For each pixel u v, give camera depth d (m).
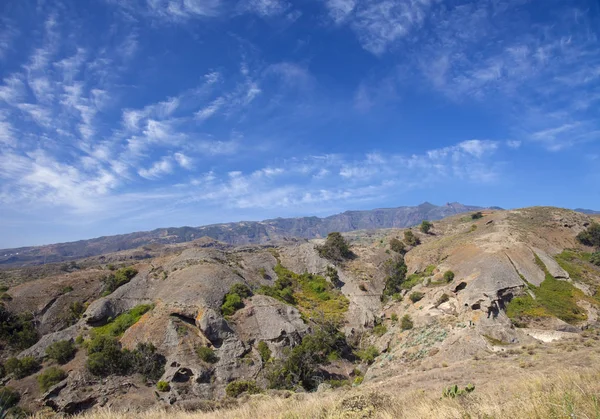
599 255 66.75
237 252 92.94
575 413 7.88
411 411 12.04
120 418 16.50
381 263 86.31
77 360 49.38
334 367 51.44
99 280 73.69
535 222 79.56
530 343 40.31
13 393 42.81
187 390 44.50
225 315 58.81
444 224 109.31
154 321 55.25
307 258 87.50
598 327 46.88
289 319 60.09
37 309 65.00
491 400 11.69
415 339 49.66
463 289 55.75
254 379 47.41
